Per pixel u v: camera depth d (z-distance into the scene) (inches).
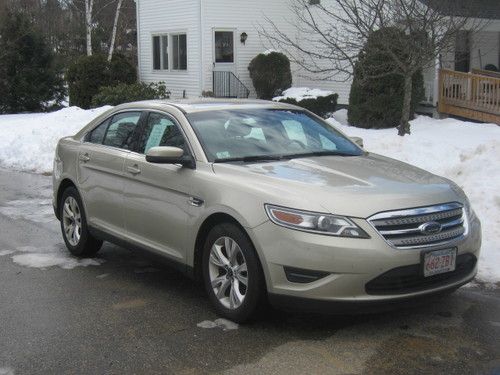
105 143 254.7
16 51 958.4
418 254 172.1
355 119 663.1
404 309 193.9
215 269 196.5
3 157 566.3
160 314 201.0
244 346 175.3
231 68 913.5
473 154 356.5
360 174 194.7
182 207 203.8
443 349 172.2
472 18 642.2
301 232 169.6
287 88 869.8
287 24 914.1
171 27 944.9
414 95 658.8
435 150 444.8
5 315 201.2
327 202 172.1
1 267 254.4
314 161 208.1
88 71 908.0
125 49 1685.5
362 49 531.2
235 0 897.5
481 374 157.6
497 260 241.4
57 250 280.7
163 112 230.2
